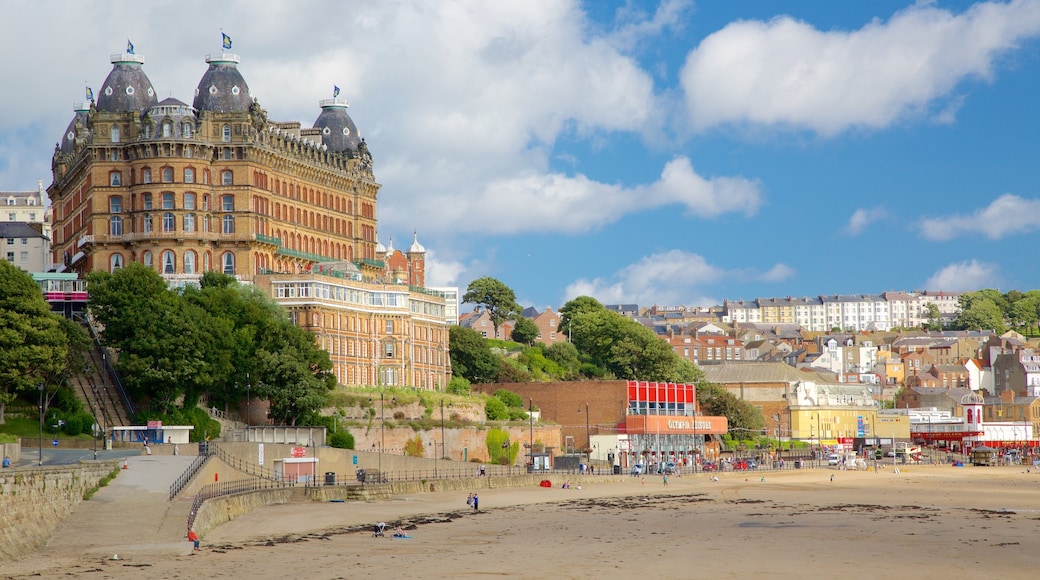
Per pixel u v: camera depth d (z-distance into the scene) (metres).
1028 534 133.25
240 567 107.31
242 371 193.12
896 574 106.50
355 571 106.62
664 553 118.56
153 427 170.38
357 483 176.75
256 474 168.75
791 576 105.44
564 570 108.12
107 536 116.25
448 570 107.75
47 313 172.75
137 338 183.62
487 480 192.00
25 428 170.88
